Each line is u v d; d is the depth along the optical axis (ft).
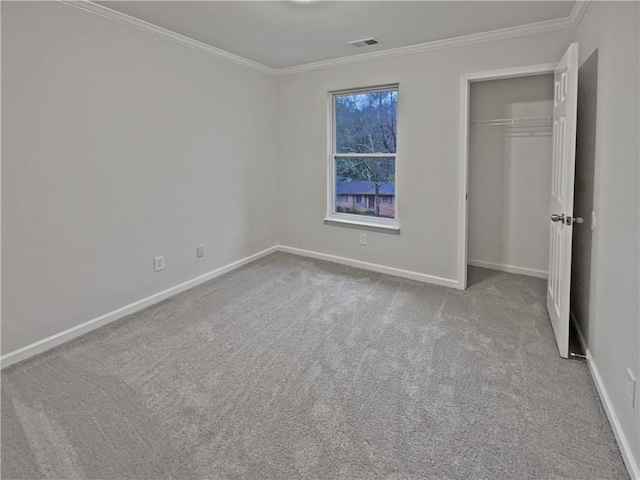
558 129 9.09
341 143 14.69
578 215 9.04
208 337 9.09
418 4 8.86
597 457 5.41
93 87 9.05
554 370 7.53
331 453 5.59
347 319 10.00
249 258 14.92
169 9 9.07
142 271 10.72
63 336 8.89
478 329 9.32
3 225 7.73
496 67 10.89
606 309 6.50
